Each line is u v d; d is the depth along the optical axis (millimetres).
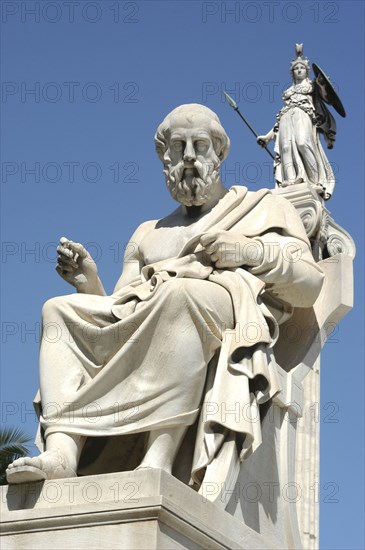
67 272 13617
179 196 13672
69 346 12664
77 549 11219
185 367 12227
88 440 12680
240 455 12102
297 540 12992
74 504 11430
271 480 12891
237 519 11961
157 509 11117
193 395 12266
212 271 12969
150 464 12086
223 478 11922
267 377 12305
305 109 16844
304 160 16406
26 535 11422
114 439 12758
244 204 13672
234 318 12594
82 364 12609
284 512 12977
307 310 14117
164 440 12172
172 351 12234
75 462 12148
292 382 13391
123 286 13953
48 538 11336
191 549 11352
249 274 12898
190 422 12266
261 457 12797
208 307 12367
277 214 13539
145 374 12250
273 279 12977
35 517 11422
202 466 12039
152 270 13188
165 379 12203
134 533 11117
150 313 12328
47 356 12641
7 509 11648
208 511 11625
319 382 14328
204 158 13562
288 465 13094
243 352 12445
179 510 11281
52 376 12516
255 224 13477
